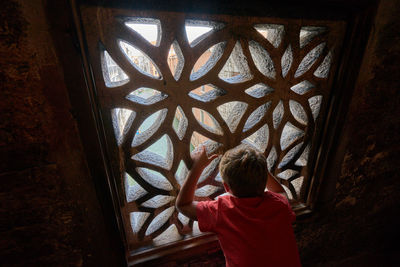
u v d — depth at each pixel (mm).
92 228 871
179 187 916
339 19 814
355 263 1525
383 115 1064
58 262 892
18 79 581
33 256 841
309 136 1024
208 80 753
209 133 849
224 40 714
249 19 712
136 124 734
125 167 801
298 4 732
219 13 673
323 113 1000
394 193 1384
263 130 1003
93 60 623
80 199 801
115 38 616
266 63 843
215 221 736
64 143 695
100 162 753
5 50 544
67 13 549
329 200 1229
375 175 1260
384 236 1554
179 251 1017
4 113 604
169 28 647
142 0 598
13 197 719
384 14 815
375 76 942
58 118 657
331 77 924
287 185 1126
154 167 837
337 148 1071
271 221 706
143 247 1005
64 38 572
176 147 828
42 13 536
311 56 917
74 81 623
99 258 944
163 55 672
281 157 1012
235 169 701
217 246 1093
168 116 764
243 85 798
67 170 739
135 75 673
